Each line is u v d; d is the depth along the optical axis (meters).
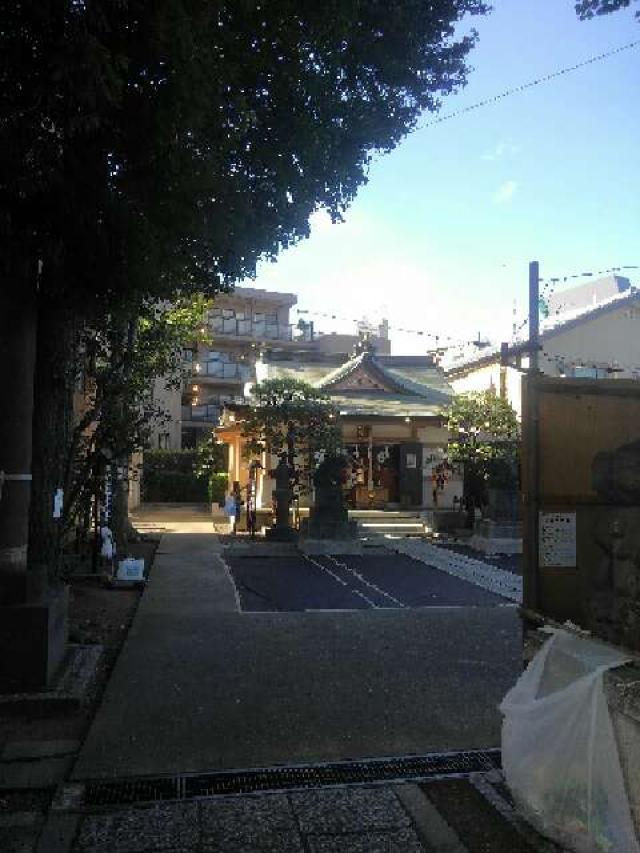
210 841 3.40
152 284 5.90
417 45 6.92
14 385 5.43
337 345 39.78
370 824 3.58
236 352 38.28
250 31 5.96
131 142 5.18
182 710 5.08
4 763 4.28
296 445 18.05
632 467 4.08
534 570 3.96
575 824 3.17
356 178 7.61
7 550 5.37
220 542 16.48
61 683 5.40
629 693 2.96
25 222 5.30
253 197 6.83
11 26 4.24
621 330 23.36
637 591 3.73
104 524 11.99
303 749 4.43
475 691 5.50
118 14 4.55
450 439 20.30
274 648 6.81
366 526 19.55
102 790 3.92
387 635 7.38
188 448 33.94
